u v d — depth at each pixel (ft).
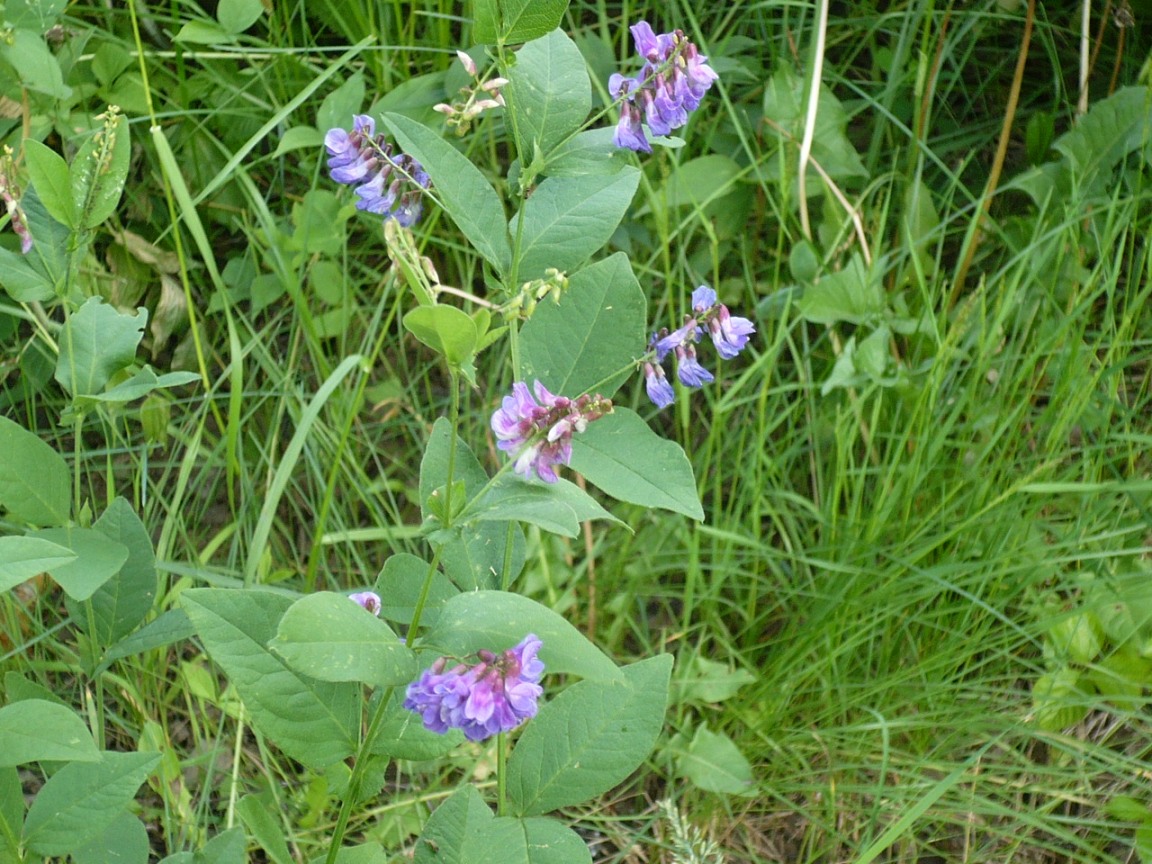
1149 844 1.96
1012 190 2.59
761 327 2.44
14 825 1.42
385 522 2.23
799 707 2.09
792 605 2.23
